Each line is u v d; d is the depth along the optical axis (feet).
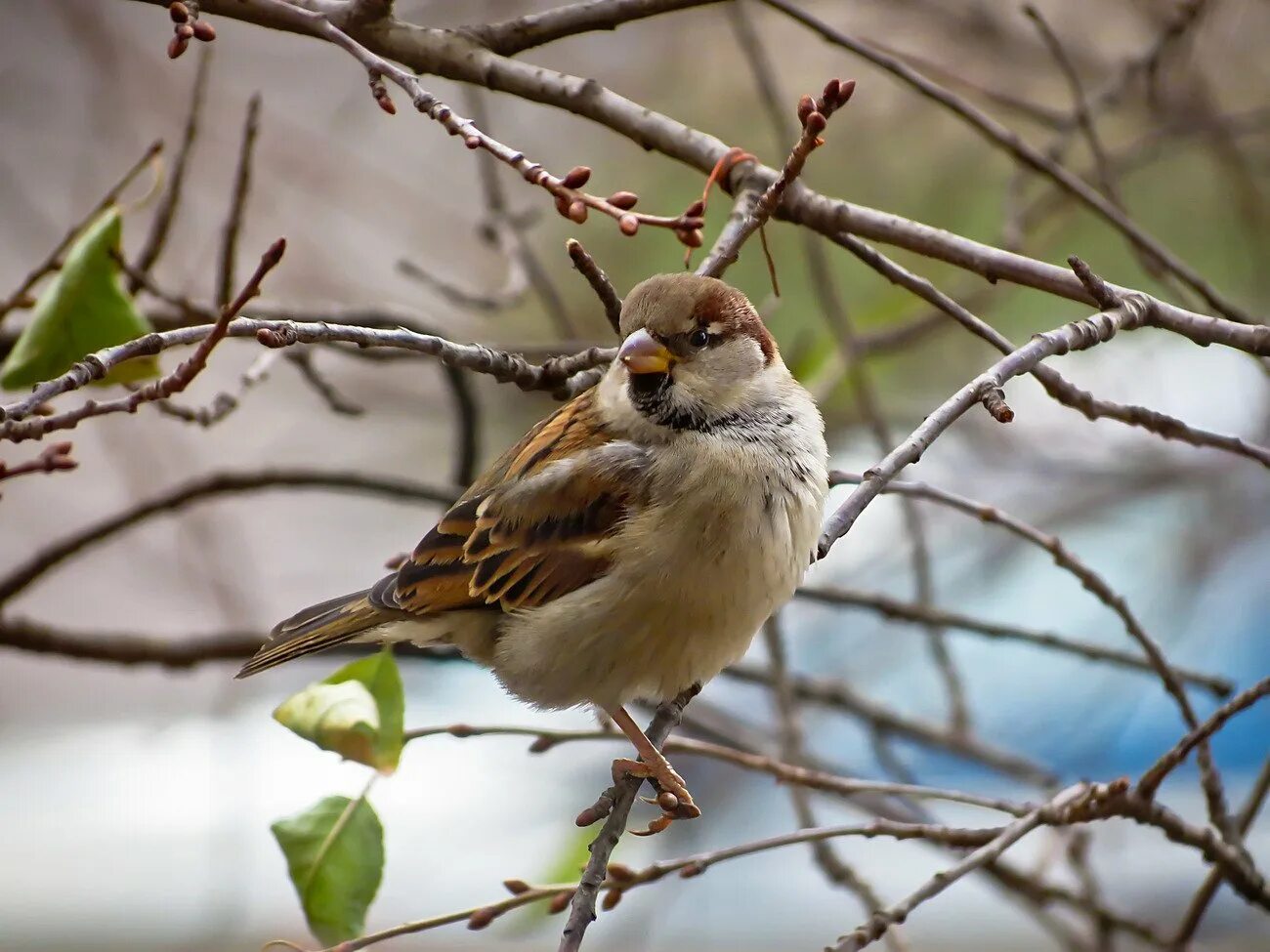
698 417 19.94
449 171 48.96
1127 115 38.63
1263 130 32.86
